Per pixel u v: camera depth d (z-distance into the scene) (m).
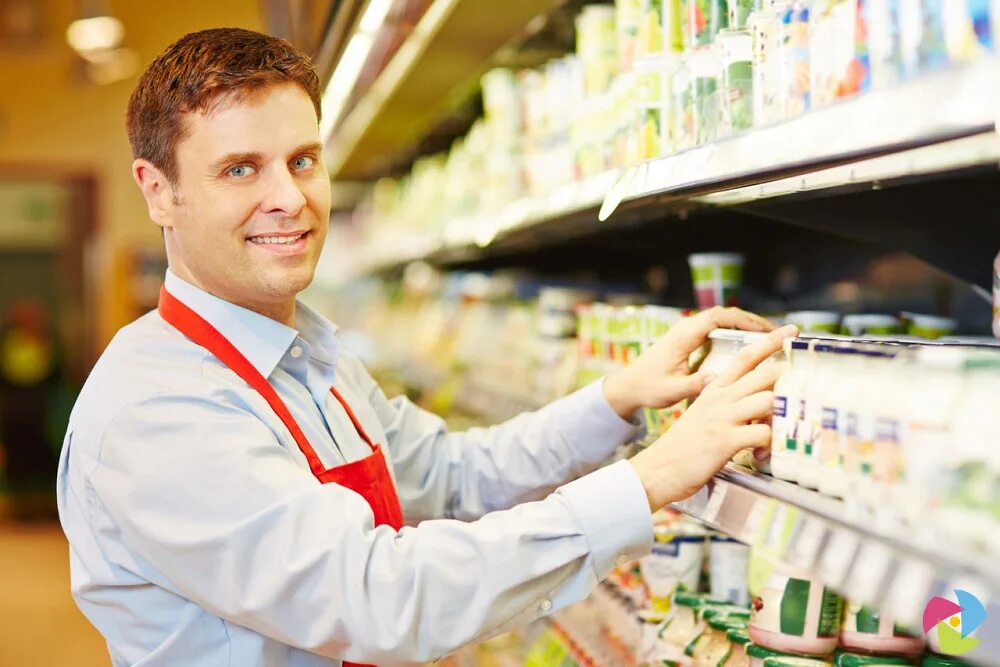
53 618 6.10
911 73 0.98
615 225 2.46
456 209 3.70
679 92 1.64
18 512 9.68
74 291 10.49
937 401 0.95
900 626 1.37
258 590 1.32
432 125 4.64
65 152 10.20
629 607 2.05
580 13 2.76
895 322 1.68
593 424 1.79
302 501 1.32
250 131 1.45
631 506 1.31
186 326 1.55
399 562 1.29
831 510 1.06
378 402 1.97
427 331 5.02
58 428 9.72
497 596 1.29
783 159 1.13
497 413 3.13
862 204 1.67
